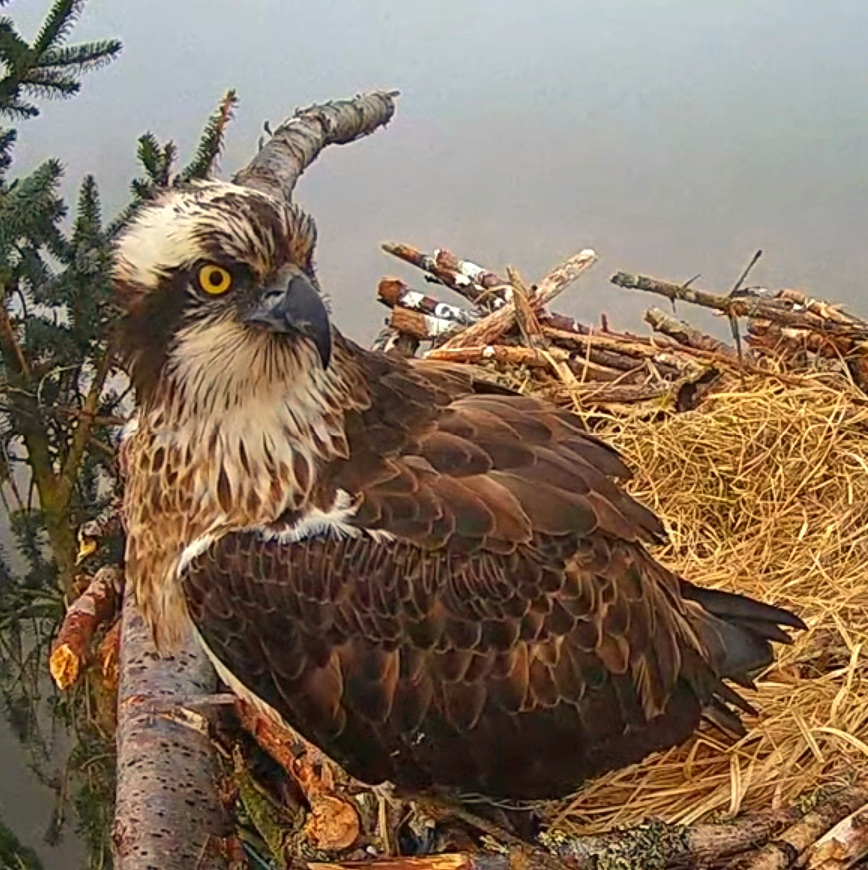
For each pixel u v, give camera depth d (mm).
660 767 905
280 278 781
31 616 1653
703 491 1078
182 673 862
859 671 939
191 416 802
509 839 846
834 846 825
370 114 1449
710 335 1362
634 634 833
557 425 867
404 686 796
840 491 1067
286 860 852
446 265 1311
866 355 1176
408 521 796
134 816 781
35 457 1597
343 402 810
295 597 790
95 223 1575
